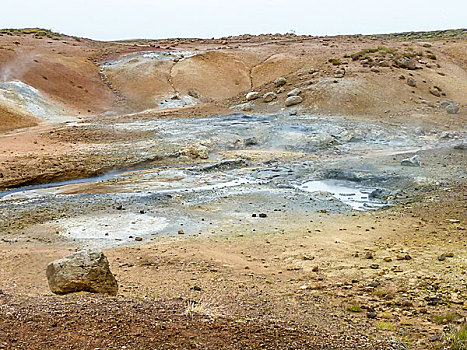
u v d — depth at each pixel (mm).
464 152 25703
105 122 35188
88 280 7219
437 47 58031
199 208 16344
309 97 38938
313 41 67625
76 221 14773
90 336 5133
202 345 5113
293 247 12203
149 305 6582
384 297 8523
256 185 19797
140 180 21016
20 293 7793
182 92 47000
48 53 51844
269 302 8055
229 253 11758
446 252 11266
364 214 15633
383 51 50188
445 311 7652
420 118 34562
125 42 84688
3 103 35906
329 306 8000
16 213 15766
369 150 27344
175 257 11352
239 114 37500
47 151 26141
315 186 19797
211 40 79062
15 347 4812
